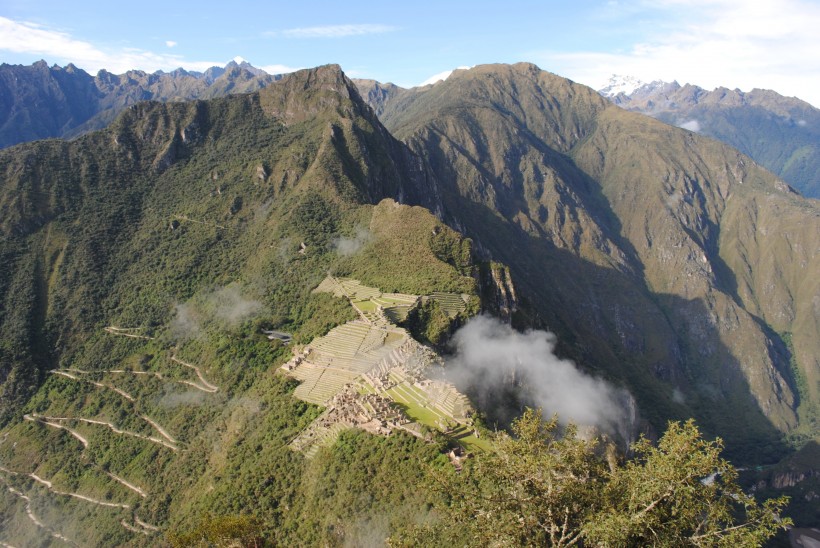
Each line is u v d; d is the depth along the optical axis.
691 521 32.28
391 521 64.81
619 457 105.12
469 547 35.38
